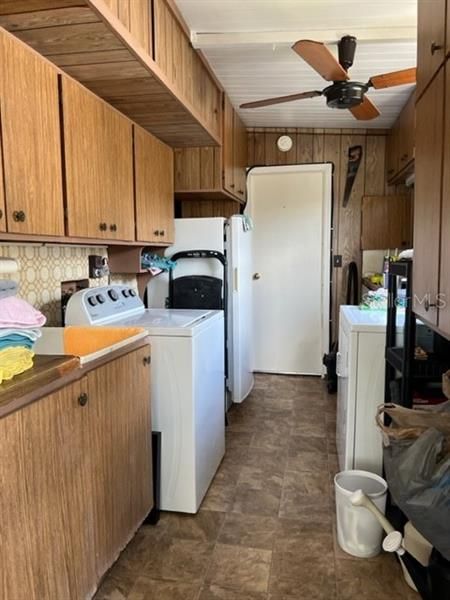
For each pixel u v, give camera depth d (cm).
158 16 208
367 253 454
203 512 230
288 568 188
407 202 441
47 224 177
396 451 151
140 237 275
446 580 145
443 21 141
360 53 278
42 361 149
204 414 242
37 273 228
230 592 175
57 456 140
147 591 176
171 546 203
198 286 348
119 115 243
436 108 149
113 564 188
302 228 465
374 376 230
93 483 162
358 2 222
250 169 464
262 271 478
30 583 127
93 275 277
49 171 178
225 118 355
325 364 430
